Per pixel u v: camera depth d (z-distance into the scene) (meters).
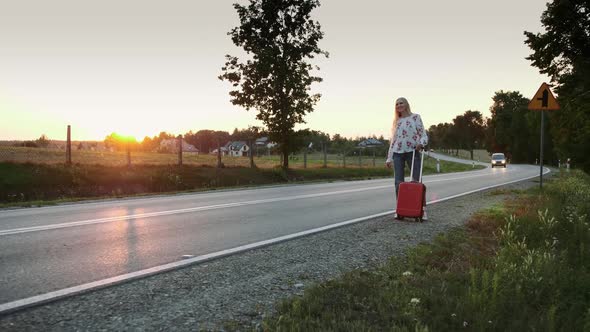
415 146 6.77
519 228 5.61
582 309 3.19
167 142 111.62
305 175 23.91
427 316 2.79
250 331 2.55
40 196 12.79
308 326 2.59
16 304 2.85
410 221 6.61
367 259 4.30
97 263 3.96
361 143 103.19
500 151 98.81
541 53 18.66
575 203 8.19
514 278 3.45
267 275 3.70
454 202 9.13
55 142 30.52
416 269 3.90
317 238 5.30
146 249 4.58
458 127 143.38
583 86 17.81
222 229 5.86
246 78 23.58
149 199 10.24
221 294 3.19
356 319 2.73
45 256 4.21
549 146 71.50
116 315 2.74
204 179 18.23
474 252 4.61
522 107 90.31
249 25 23.77
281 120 23.45
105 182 15.06
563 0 17.41
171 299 3.06
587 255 4.63
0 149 21.67
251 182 20.00
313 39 23.75
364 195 11.09
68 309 2.82
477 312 2.81
